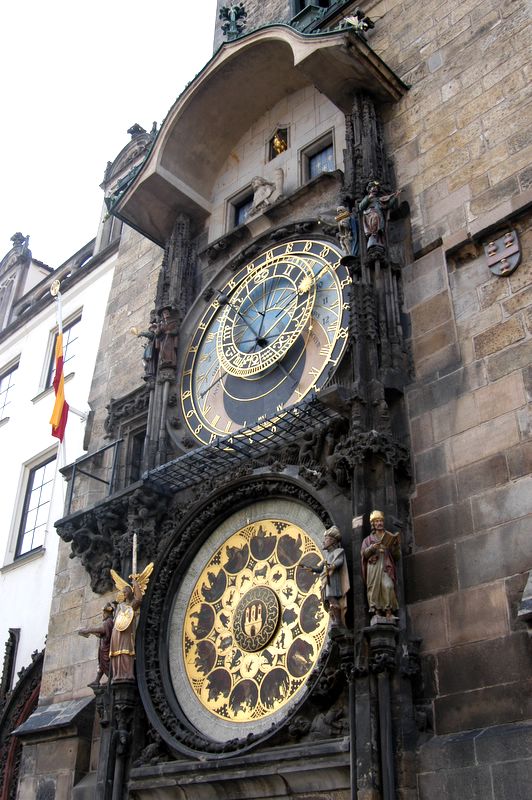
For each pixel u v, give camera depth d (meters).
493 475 12.45
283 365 16.66
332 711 12.47
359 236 15.82
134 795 14.38
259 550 15.15
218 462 16.23
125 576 16.55
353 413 13.73
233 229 19.50
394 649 11.73
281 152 20.31
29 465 27.27
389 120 17.59
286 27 18.73
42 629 22.72
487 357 13.41
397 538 12.41
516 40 15.90
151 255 23.56
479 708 11.14
